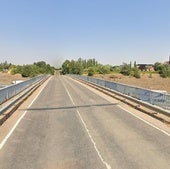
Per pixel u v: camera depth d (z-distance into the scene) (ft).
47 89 127.85
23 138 36.27
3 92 66.03
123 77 391.65
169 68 414.82
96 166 25.59
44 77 263.70
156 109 55.47
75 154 29.32
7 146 32.53
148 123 46.55
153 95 60.18
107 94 99.66
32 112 58.65
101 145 32.81
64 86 151.33
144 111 58.13
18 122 47.47
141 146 32.37
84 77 206.49
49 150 30.83
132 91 77.25
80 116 53.57
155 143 33.68
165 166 25.58
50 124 45.65
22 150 30.89
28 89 103.04
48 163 26.55
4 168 25.30
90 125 44.75
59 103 73.97
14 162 26.89
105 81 118.83
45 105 69.92
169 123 45.91
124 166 25.57
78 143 33.71
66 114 56.03
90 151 30.40
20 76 368.48
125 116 53.67
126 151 30.40
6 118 50.52
